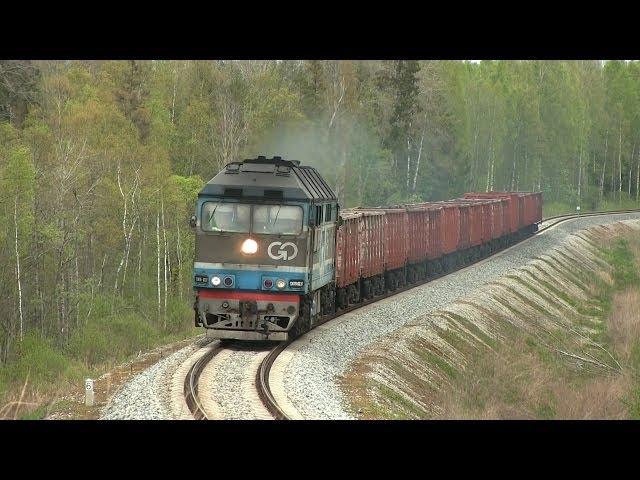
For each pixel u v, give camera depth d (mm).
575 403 109938
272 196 88562
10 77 197625
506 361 124375
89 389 69000
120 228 187250
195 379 72188
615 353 149000
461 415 87500
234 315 88875
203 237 89125
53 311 164000
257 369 78250
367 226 127812
